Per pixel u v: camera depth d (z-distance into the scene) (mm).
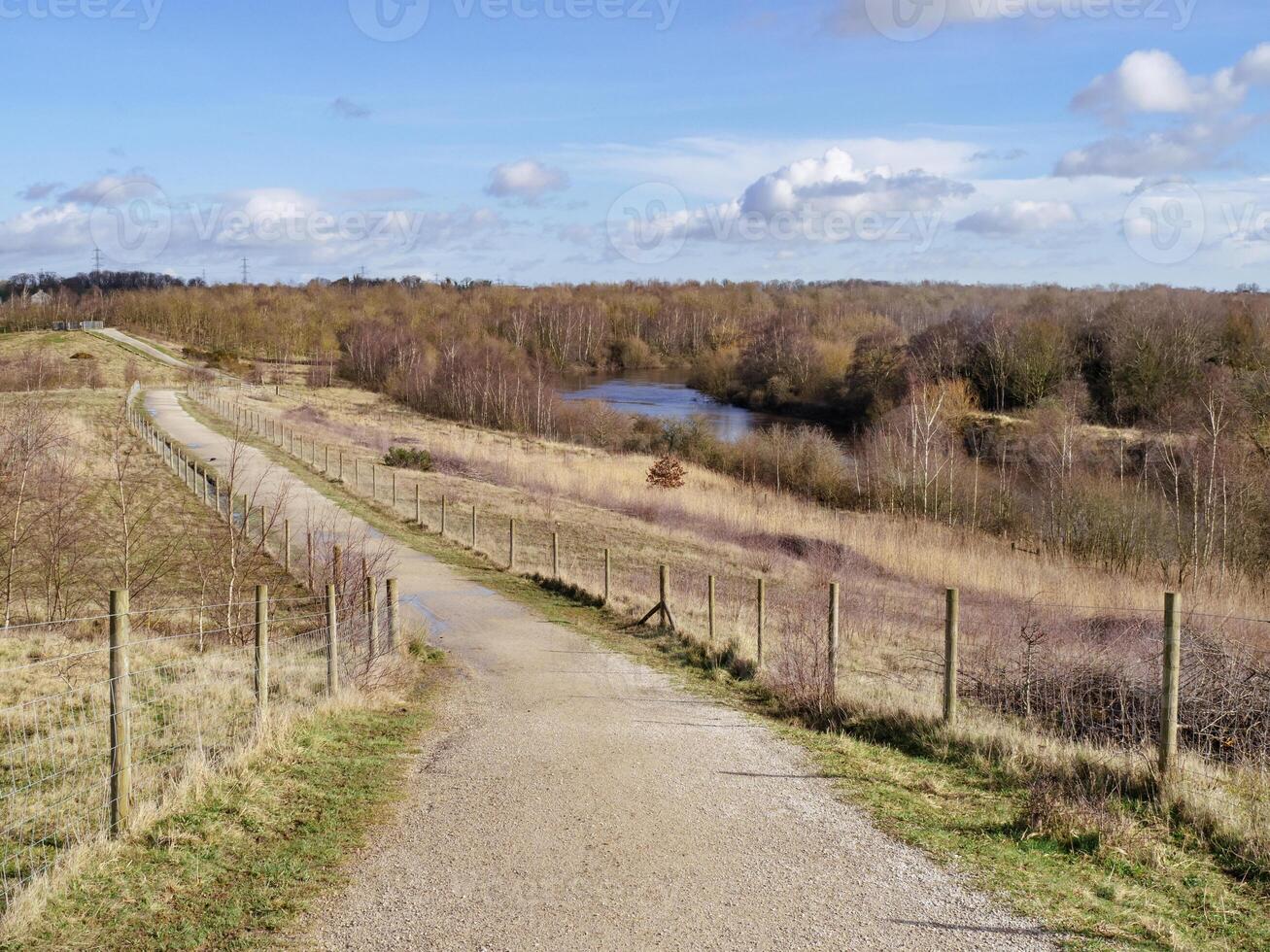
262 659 9156
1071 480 36875
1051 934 5430
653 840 6910
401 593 19812
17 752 8664
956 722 9812
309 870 6188
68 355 96000
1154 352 51719
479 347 83938
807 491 46438
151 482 31312
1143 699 10562
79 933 5230
